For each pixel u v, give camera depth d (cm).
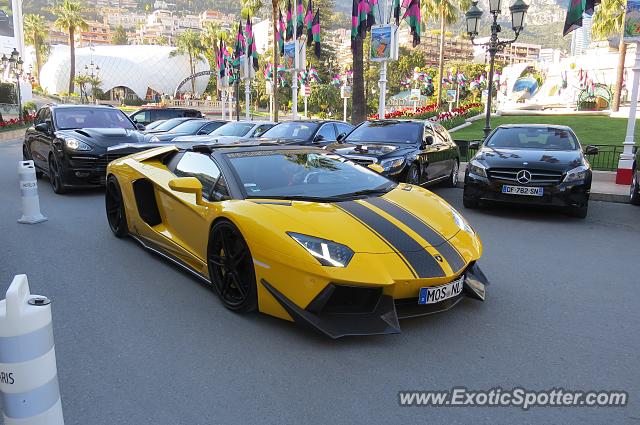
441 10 4469
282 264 322
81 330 347
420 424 246
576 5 1095
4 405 177
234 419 248
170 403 262
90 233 616
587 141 2002
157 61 10869
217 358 307
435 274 325
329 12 8931
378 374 290
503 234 655
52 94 10388
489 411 257
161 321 361
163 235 472
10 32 5397
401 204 393
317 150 491
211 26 8075
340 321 314
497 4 1338
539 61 6675
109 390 274
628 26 1030
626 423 249
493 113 3694
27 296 181
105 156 868
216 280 391
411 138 934
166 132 1310
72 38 8081
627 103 5072
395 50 1512
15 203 815
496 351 320
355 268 308
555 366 302
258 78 8406
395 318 318
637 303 408
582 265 516
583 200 725
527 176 732
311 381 282
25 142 1097
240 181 401
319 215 347
